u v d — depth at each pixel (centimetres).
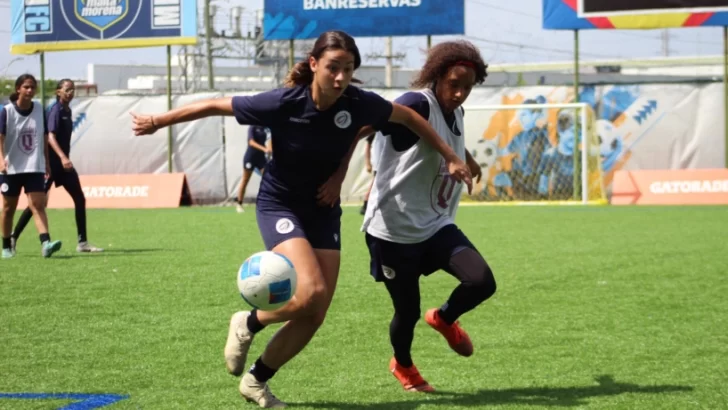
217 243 1388
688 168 2303
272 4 2431
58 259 1174
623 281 980
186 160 2512
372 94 494
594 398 518
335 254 516
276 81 4047
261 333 707
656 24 2277
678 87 2294
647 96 2316
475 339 693
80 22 2514
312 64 468
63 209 2386
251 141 2109
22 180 1168
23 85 1141
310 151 488
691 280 984
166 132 2514
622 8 2292
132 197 2497
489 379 568
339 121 482
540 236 1471
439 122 530
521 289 930
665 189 2250
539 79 4678
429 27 2362
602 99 2348
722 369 591
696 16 2253
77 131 2572
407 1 2362
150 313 787
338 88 461
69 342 670
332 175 506
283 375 578
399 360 541
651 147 2323
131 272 1045
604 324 748
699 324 747
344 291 912
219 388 540
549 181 2386
